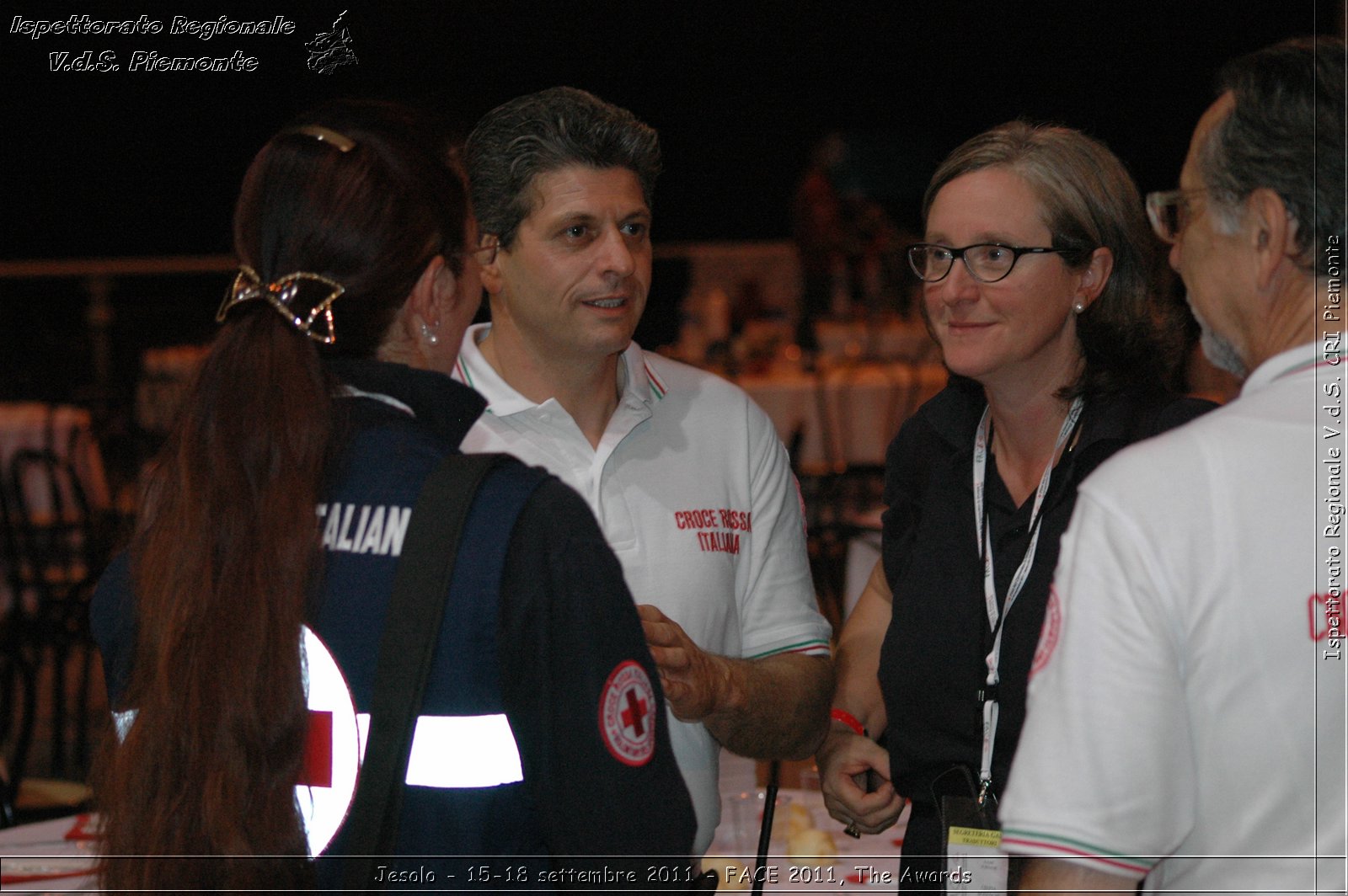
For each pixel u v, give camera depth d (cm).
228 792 145
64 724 661
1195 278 159
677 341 949
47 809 471
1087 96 1421
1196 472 144
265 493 150
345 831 149
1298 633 139
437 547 151
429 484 154
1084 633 144
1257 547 140
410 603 149
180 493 154
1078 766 141
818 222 1052
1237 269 153
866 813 244
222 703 146
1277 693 140
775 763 240
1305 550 140
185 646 149
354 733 149
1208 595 141
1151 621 141
